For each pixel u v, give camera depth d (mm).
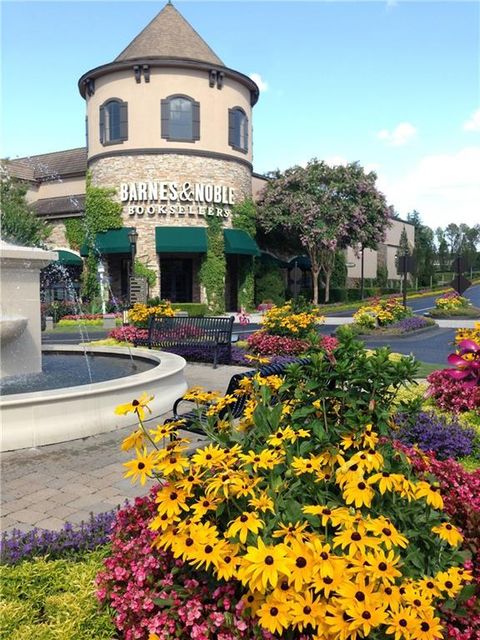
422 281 67062
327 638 2051
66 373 8930
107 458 5676
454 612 2270
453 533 2393
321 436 2691
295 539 2172
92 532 3682
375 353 3023
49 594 3033
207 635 2287
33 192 37125
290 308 14445
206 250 30406
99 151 31125
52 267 32406
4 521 4238
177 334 13711
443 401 6926
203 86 30406
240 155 32531
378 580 2133
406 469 2785
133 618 2580
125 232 30219
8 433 5844
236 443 3051
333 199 36375
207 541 2277
